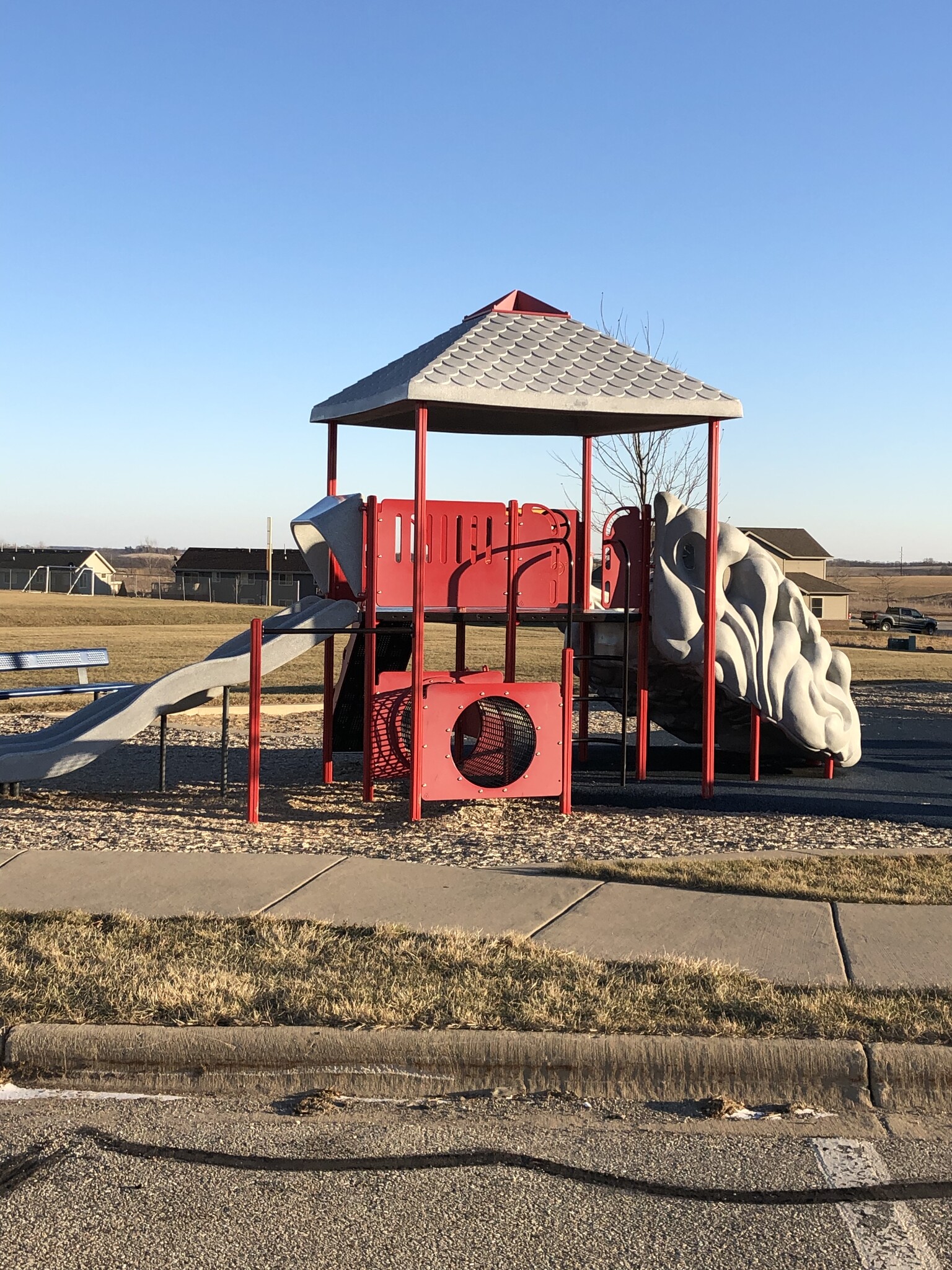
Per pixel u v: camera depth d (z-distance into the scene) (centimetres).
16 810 991
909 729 1666
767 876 762
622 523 1189
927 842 890
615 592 1215
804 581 8419
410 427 1250
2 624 4841
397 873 771
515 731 1042
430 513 1027
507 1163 412
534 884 742
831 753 1182
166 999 521
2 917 658
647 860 809
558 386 955
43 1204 380
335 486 1163
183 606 6725
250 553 10925
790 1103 464
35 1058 485
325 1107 455
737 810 1016
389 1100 465
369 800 1047
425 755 955
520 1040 481
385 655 1148
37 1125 439
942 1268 347
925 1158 417
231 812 991
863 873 777
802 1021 501
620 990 539
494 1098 466
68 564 11362
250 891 721
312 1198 386
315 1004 517
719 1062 473
